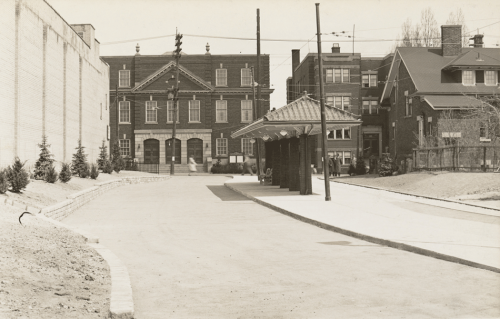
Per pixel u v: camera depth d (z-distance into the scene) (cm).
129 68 7031
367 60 6425
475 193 2495
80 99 3759
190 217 2102
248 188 3403
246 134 3834
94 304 784
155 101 6938
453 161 3123
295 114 2652
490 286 916
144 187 3856
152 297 887
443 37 4922
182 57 7012
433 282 951
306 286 942
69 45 3425
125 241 1518
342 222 1755
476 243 1309
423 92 4466
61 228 1491
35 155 2727
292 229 1716
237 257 1242
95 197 2923
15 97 2444
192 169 6562
